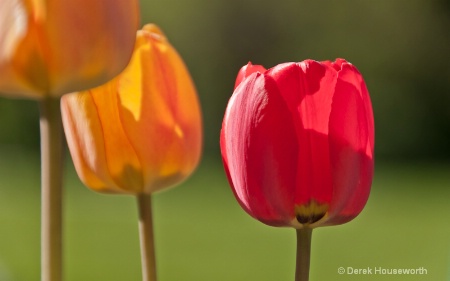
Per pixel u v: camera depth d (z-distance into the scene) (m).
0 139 8.61
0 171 8.38
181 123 1.06
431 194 7.62
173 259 5.44
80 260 5.38
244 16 8.68
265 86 1.01
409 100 8.82
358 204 1.02
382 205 7.16
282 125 1.01
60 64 0.99
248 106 1.01
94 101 1.05
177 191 7.79
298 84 1.01
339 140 1.01
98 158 1.05
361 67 8.77
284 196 1.01
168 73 1.06
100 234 6.24
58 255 1.00
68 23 0.99
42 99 1.00
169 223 6.54
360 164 1.02
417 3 8.70
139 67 1.05
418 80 8.80
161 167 1.06
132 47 1.01
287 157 1.01
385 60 8.76
